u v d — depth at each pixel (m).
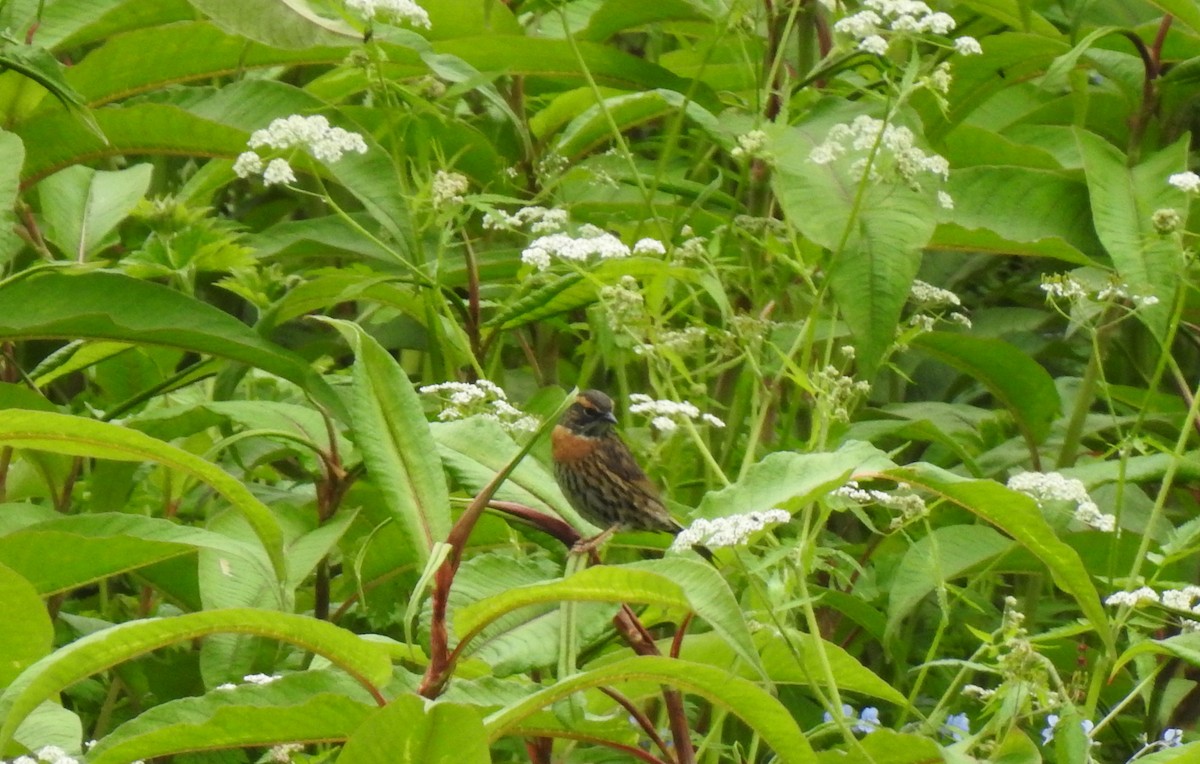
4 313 8.07
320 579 8.81
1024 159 11.26
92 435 5.79
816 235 8.18
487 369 9.80
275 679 5.46
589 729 5.90
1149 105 10.54
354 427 5.61
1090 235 10.10
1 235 8.02
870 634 9.66
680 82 10.74
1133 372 12.55
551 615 5.84
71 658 4.93
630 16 11.05
